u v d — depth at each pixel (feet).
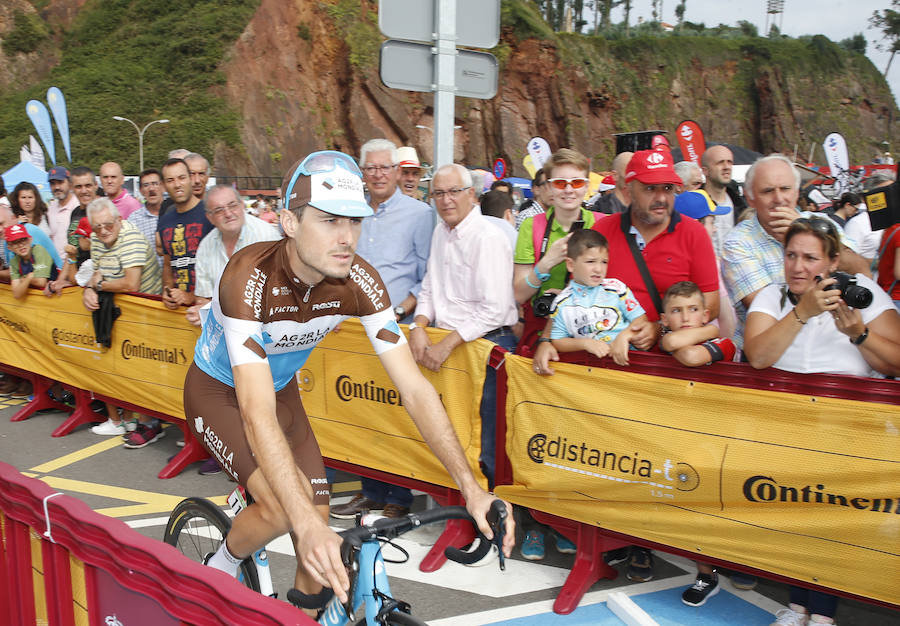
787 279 7.75
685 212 12.49
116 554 4.76
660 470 8.60
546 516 9.92
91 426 17.62
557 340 9.39
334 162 5.48
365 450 11.68
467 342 10.36
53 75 170.60
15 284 17.67
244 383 5.72
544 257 10.02
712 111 226.58
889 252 9.30
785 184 8.82
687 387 8.33
